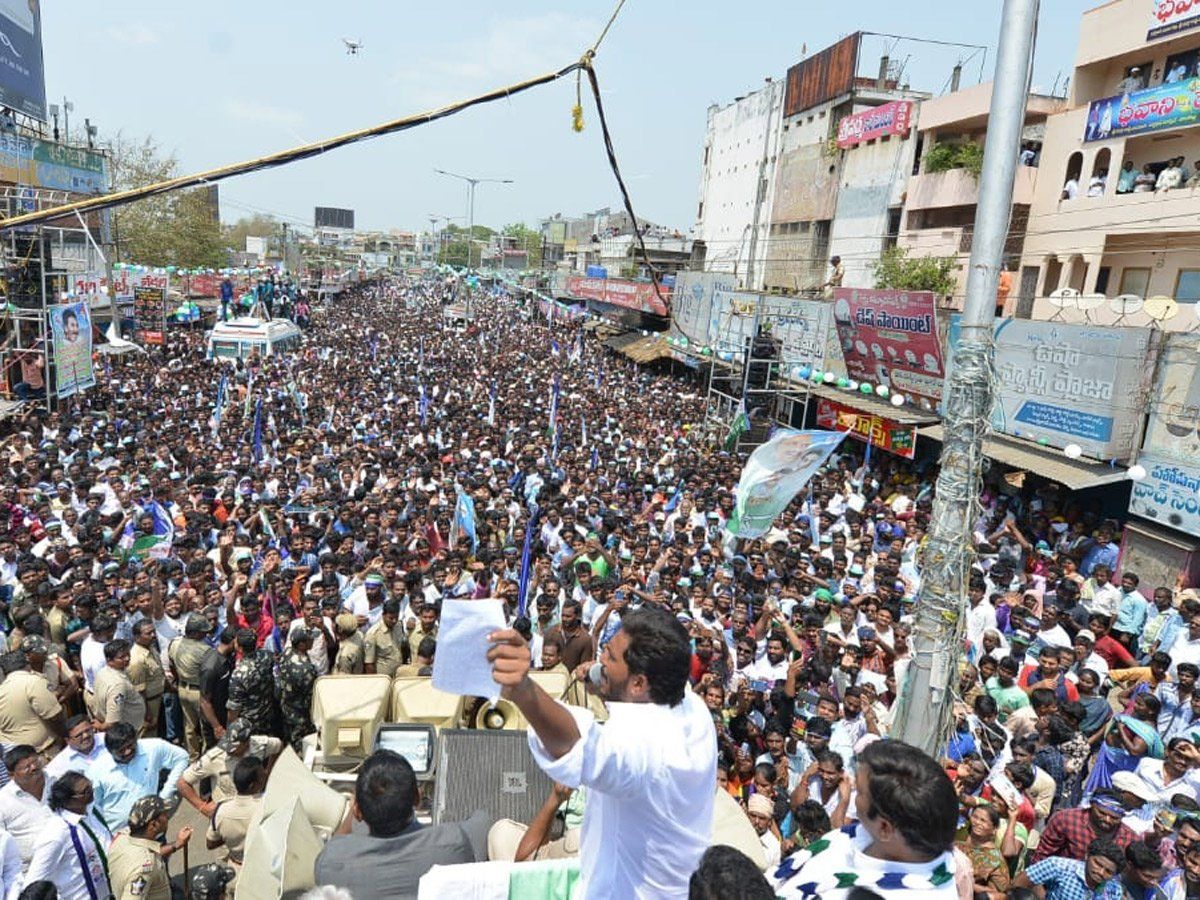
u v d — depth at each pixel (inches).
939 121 1154.0
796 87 1684.3
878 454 851.4
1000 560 506.6
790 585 433.4
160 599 347.9
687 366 1480.1
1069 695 328.2
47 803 232.8
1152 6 816.3
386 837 126.3
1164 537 500.7
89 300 1161.4
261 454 705.0
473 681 76.1
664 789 82.7
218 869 211.2
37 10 1218.0
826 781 256.2
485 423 901.2
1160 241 792.3
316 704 218.7
